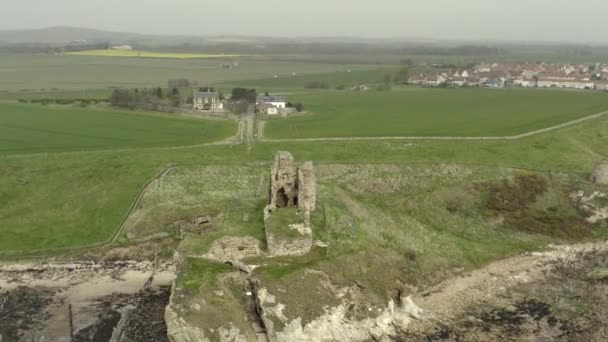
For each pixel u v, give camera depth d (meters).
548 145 98.00
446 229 68.00
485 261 60.69
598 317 51.38
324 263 49.91
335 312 46.66
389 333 48.03
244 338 44.56
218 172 81.94
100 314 50.75
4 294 54.25
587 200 75.50
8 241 63.78
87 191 75.62
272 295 45.84
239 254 50.81
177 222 66.75
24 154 88.06
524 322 50.34
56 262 60.09
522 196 77.50
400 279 53.53
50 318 50.03
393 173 83.56
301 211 56.72
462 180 80.62
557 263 62.28
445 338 47.53
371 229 59.69
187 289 46.12
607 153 98.44
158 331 48.03
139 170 81.06
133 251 62.34
